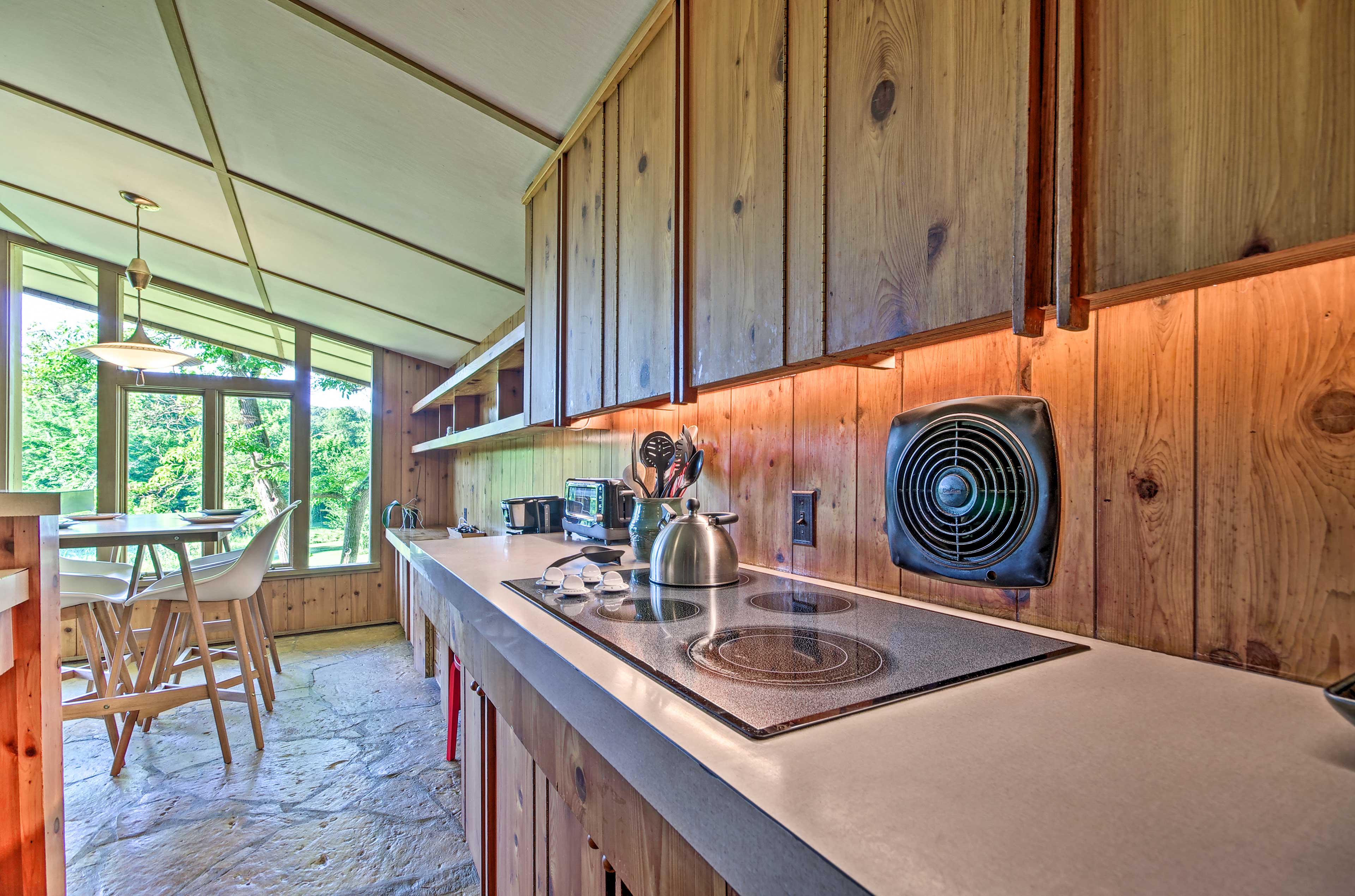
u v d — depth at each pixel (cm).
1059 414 79
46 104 231
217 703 256
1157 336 70
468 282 296
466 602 122
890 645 73
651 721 52
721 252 100
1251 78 45
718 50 102
